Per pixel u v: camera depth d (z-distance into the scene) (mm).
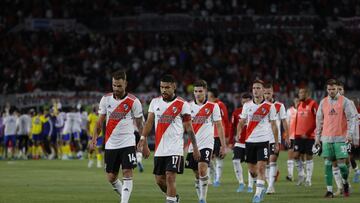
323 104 50531
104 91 135250
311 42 154375
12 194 52219
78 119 105062
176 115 39156
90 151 41531
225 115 57969
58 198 49312
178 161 38844
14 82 135000
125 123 40750
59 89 135500
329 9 160875
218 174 60719
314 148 50688
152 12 160125
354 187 58531
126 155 40469
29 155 107750
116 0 162625
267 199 48531
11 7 156000
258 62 147750
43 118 105938
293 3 160750
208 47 151625
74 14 158750
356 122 49781
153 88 136750
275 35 155625
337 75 145875
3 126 108688
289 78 143375
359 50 153375
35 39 151875
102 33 157000
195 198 49750
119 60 147875
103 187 58312
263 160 47719
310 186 59406
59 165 89750
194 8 158750
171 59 147500
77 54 149500
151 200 47938
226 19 156625
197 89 45469
